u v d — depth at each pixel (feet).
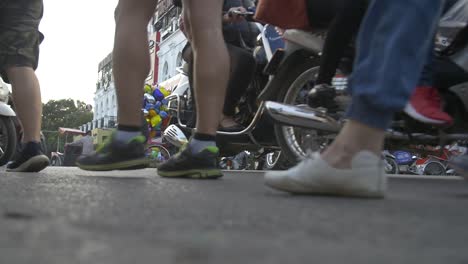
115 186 5.60
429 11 4.46
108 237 2.43
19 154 9.07
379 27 4.49
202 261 1.98
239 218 3.23
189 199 4.33
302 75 9.84
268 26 11.05
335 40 7.94
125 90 7.32
